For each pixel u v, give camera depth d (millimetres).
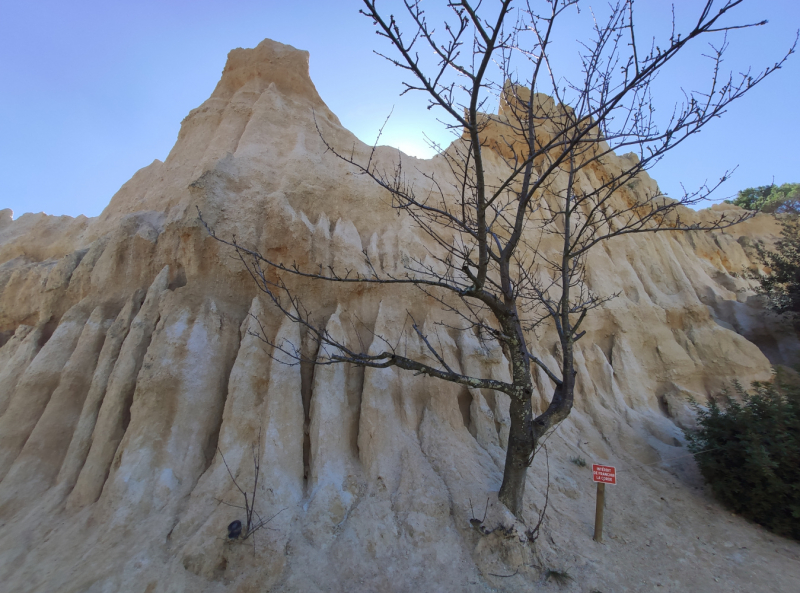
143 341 9742
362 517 8070
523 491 8156
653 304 15898
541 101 17875
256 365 9445
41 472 8883
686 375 14492
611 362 14266
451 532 8039
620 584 7586
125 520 7488
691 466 11266
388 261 12094
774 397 10242
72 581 6613
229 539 7035
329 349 9992
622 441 12000
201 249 10500
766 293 18484
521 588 7207
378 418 9523
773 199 31266
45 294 11898
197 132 15211
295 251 11109
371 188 13688
